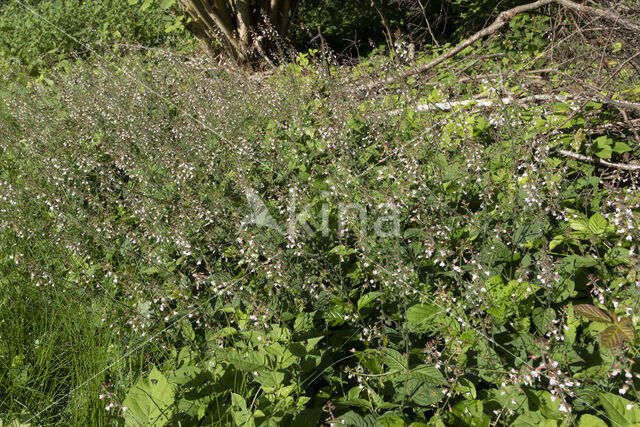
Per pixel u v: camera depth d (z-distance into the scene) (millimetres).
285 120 5387
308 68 6395
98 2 12672
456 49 6523
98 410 2795
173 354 3160
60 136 5898
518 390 2355
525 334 2666
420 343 2875
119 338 3219
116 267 3979
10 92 7898
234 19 9523
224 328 3000
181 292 3189
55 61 10883
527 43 7238
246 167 4535
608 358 2459
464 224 3473
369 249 3117
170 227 3576
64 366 3203
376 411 2426
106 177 4844
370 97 5312
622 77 5156
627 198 2863
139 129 5406
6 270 4035
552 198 3279
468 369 2514
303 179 4387
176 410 2592
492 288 2840
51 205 4320
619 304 2525
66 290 3705
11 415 2877
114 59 8812
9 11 16172
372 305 3123
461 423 2307
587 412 2299
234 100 5719
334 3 12625
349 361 2887
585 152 4258
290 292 3266
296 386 2604
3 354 3258
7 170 5852
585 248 3184
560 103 4238
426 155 4191
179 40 10508
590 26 6223
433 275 3207
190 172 4344
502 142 4078
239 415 2381
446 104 4738
